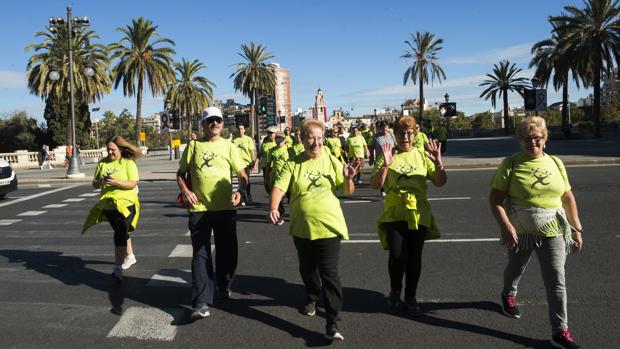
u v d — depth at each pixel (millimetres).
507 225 4188
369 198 12586
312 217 4320
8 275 6621
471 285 5551
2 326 4820
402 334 4363
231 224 5246
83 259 7430
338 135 16609
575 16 38406
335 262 4301
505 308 4684
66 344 4387
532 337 4223
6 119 61375
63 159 43031
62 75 40531
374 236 8227
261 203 12375
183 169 5180
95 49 43219
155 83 43188
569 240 4109
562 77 41312
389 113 163000
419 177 4766
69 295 5727
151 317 4965
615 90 103062
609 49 38344
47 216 11805
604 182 13203
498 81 65812
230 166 5223
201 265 4922
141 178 21281
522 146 4223
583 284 5418
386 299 5230
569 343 3926
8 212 12586
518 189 4168
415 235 4785
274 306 5168
